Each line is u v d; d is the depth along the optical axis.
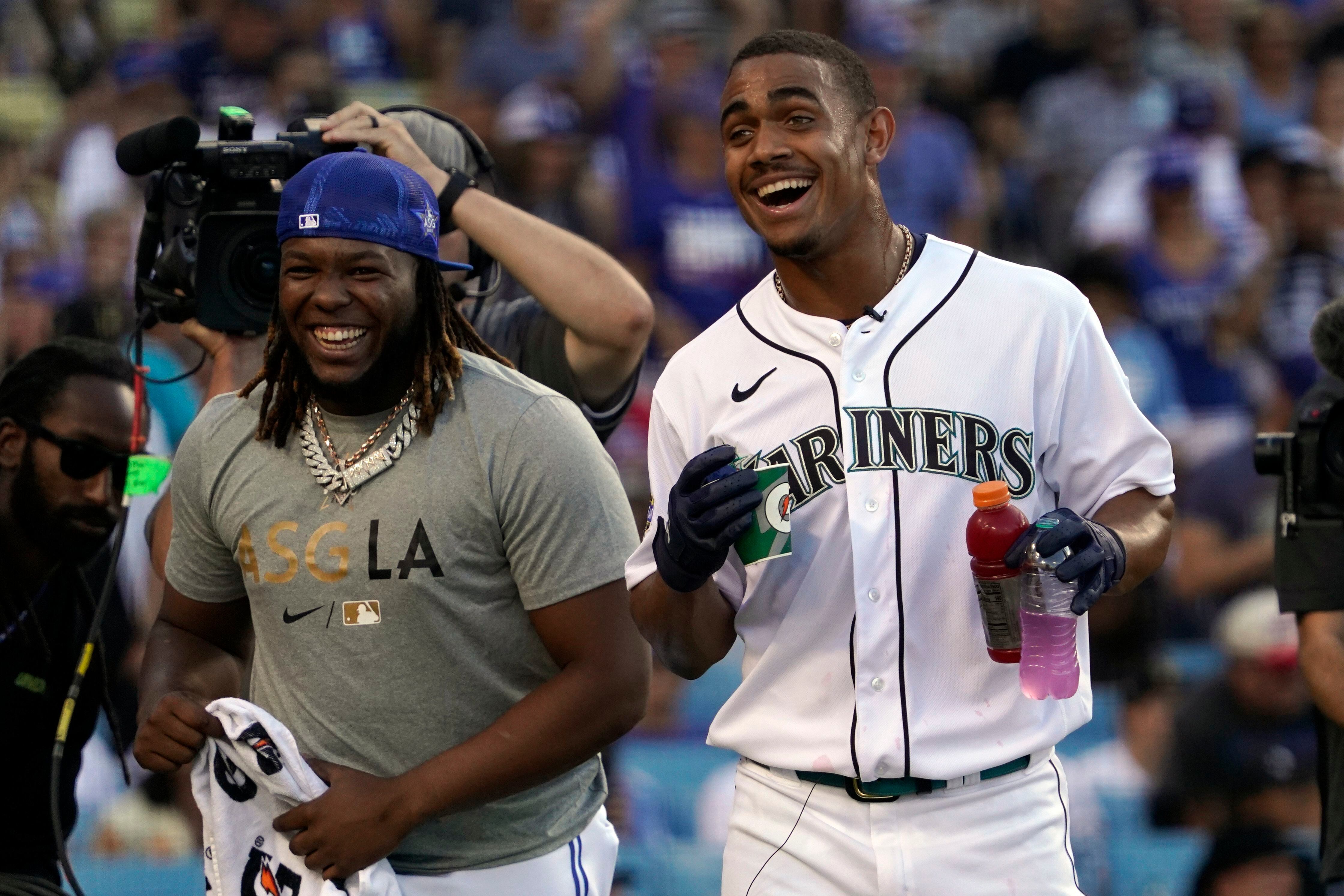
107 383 11.21
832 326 9.24
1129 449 9.12
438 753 9.04
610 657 9.02
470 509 8.89
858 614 8.96
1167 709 19.48
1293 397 25.89
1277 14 29.23
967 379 9.09
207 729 9.05
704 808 19.02
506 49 27.58
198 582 9.78
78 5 28.77
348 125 10.79
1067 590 8.49
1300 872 18.20
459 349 9.37
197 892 17.34
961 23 29.42
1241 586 22.73
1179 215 26.89
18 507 11.05
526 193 26.61
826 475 9.06
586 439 9.22
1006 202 28.11
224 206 10.49
